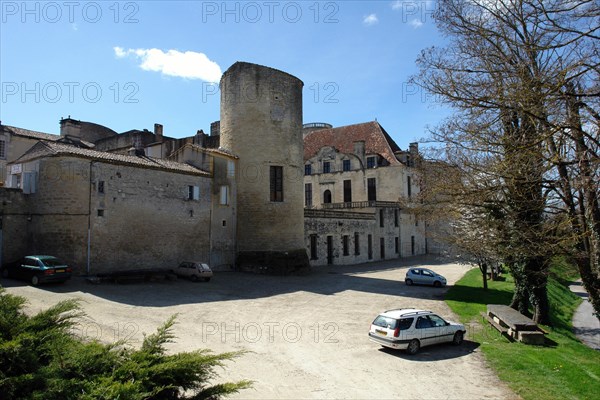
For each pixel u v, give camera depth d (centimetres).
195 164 3319
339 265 4428
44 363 701
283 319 1819
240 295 2347
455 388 1105
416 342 1428
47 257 2102
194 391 848
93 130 5069
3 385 598
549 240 1357
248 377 1124
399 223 5697
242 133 3519
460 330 1566
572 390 1108
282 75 3644
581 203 1240
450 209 1884
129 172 2631
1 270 2291
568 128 1011
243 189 3478
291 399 999
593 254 1417
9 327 737
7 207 2359
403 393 1063
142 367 695
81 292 1994
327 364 1270
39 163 2431
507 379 1174
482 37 1268
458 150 1630
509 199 1520
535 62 1088
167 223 2848
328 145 6181
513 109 1009
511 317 1758
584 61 969
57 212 2331
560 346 1616
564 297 3416
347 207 5394
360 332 1662
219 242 3281
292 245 3556
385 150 5716
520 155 1104
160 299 2039
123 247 2558
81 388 615
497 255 2041
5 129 3666
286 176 3578
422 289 2866
